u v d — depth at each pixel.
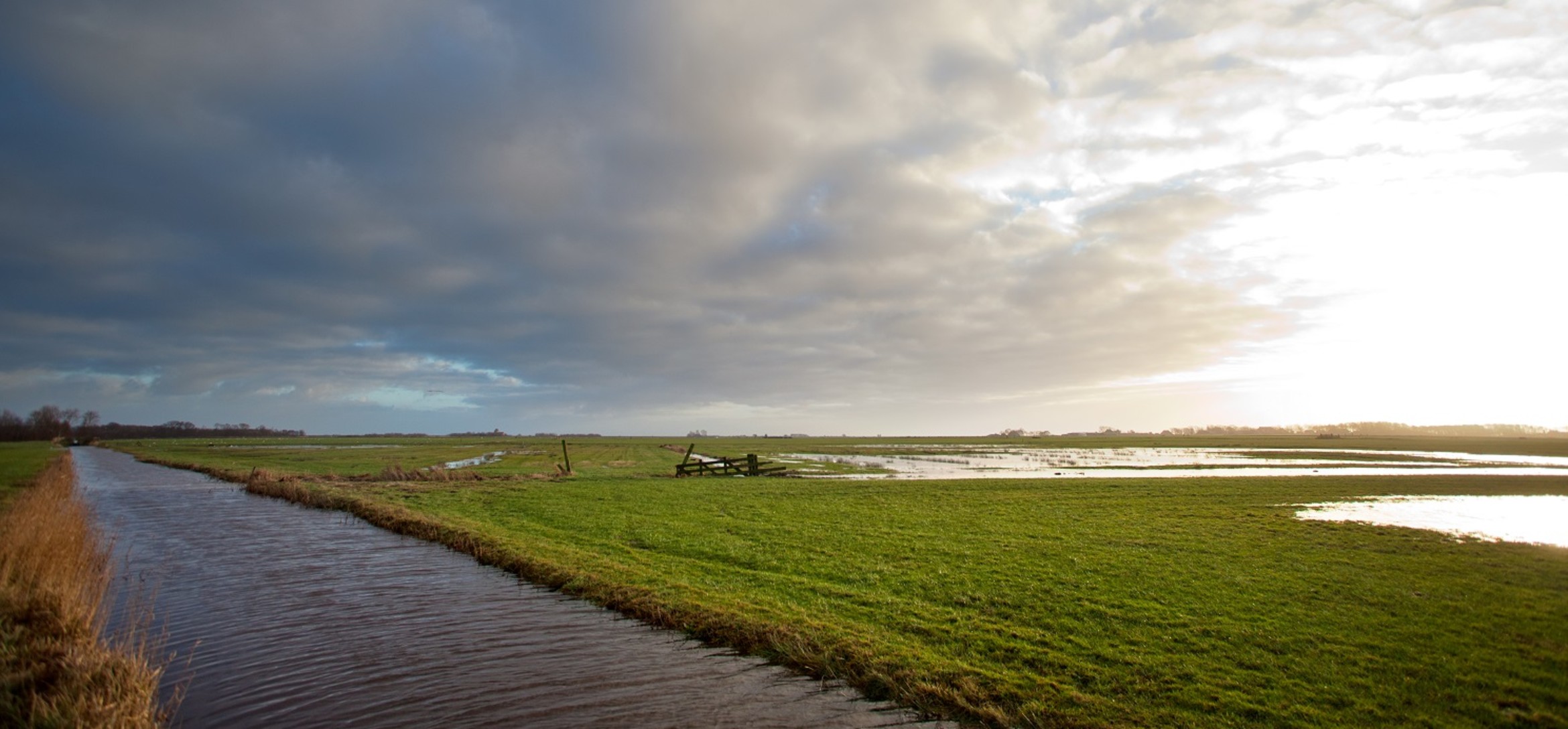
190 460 74.81
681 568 15.90
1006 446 141.62
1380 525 22.70
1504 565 16.19
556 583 14.53
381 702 8.49
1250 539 19.73
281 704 8.45
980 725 7.97
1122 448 123.38
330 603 13.23
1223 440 185.12
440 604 13.10
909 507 27.66
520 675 9.43
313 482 39.81
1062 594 13.45
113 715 7.35
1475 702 8.45
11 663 8.44
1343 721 8.00
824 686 9.05
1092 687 8.91
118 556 18.19
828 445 148.88
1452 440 181.62
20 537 14.24
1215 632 11.07
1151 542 19.20
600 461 70.94
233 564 17.12
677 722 7.95
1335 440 181.62
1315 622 11.59
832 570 15.65
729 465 51.62
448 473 45.81
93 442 156.25
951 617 11.87
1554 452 94.25
